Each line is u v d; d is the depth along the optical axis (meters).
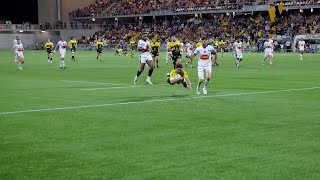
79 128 15.40
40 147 12.70
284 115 17.80
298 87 28.61
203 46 24.56
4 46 130.62
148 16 126.81
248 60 65.44
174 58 39.34
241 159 11.28
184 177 9.85
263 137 13.80
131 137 13.93
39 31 134.25
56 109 19.67
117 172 10.27
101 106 20.45
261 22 106.75
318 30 96.69
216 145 12.77
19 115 18.16
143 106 20.39
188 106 20.34
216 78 35.59
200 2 115.62
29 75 40.22
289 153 11.85
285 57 74.62
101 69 48.53
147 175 10.02
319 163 10.91
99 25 133.38
